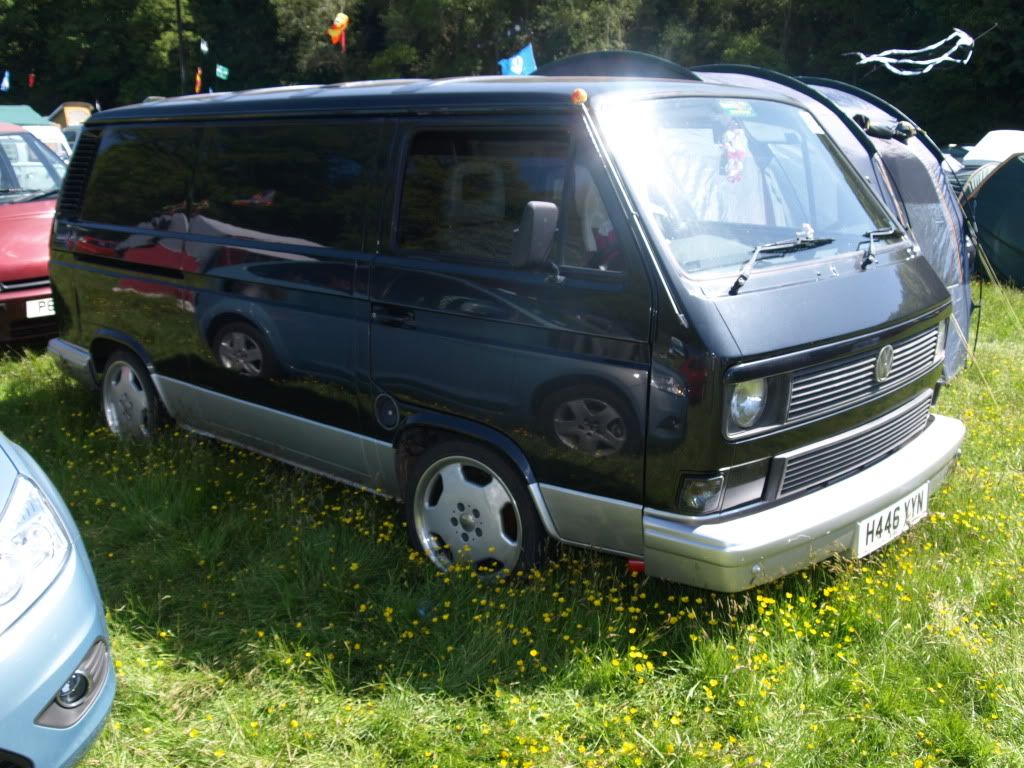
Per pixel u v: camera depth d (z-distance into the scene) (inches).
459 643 145.5
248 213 190.5
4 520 112.6
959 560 168.1
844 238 166.2
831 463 150.3
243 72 1878.7
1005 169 487.2
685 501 135.5
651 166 145.2
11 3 1866.4
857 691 134.0
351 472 183.2
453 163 158.7
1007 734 126.2
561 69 279.7
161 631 149.6
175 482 199.8
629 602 155.7
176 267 203.9
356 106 173.6
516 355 148.3
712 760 120.9
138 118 219.3
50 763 105.2
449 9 1456.7
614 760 120.9
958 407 260.2
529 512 154.3
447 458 163.0
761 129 168.7
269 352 186.1
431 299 157.9
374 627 151.6
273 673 140.9
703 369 130.3
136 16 1827.0
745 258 146.0
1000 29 1091.9
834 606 152.6
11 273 303.7
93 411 255.4
